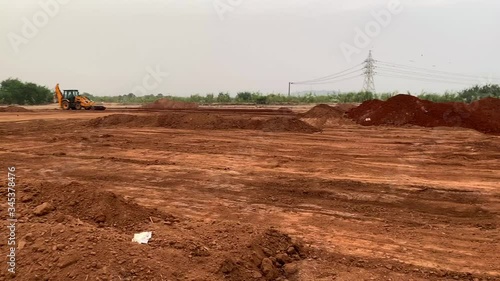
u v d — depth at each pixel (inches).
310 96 2282.2
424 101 948.6
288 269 201.6
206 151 545.3
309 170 429.4
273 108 1566.2
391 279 193.8
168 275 166.6
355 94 2148.1
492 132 797.9
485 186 361.1
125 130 780.0
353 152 542.6
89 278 155.1
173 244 194.5
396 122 909.8
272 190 356.8
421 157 505.4
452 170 429.1
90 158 495.2
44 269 159.9
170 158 497.4
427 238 248.8
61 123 903.7
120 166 450.9
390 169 433.7
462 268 207.2
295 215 293.0
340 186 363.9
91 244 175.9
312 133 759.7
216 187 367.6
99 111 1360.7
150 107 1598.2
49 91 2490.2
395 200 325.7
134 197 337.4
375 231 260.7
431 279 195.2
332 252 225.1
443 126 848.9
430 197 332.5
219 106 1863.9
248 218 285.7
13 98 2341.3
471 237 250.7
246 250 199.6
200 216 289.4
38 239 179.0
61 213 218.2
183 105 1573.6
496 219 283.1
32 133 737.0
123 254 172.9
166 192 352.8
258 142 628.7
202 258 184.7
